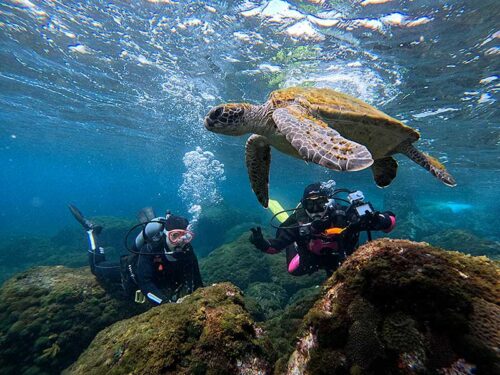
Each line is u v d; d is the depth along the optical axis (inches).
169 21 314.3
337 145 96.5
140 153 1291.8
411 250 67.4
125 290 204.2
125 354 97.8
